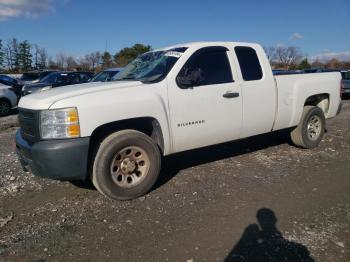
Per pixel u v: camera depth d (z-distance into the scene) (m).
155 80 4.68
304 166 5.79
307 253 3.26
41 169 4.12
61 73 15.87
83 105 4.08
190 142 4.98
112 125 4.55
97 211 4.20
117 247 3.42
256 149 6.85
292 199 4.47
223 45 5.37
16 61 59.66
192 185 4.97
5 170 5.79
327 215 4.02
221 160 6.14
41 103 4.15
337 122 10.42
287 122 6.23
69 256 3.29
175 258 3.23
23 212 4.23
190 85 4.83
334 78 7.09
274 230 3.68
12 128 10.41
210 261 3.18
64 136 4.05
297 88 6.25
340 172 5.50
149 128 4.86
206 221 3.90
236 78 5.34
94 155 4.43
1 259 3.25
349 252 3.28
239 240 3.50
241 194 4.64
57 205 4.40
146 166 4.57
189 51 5.00
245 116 5.46
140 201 4.46
